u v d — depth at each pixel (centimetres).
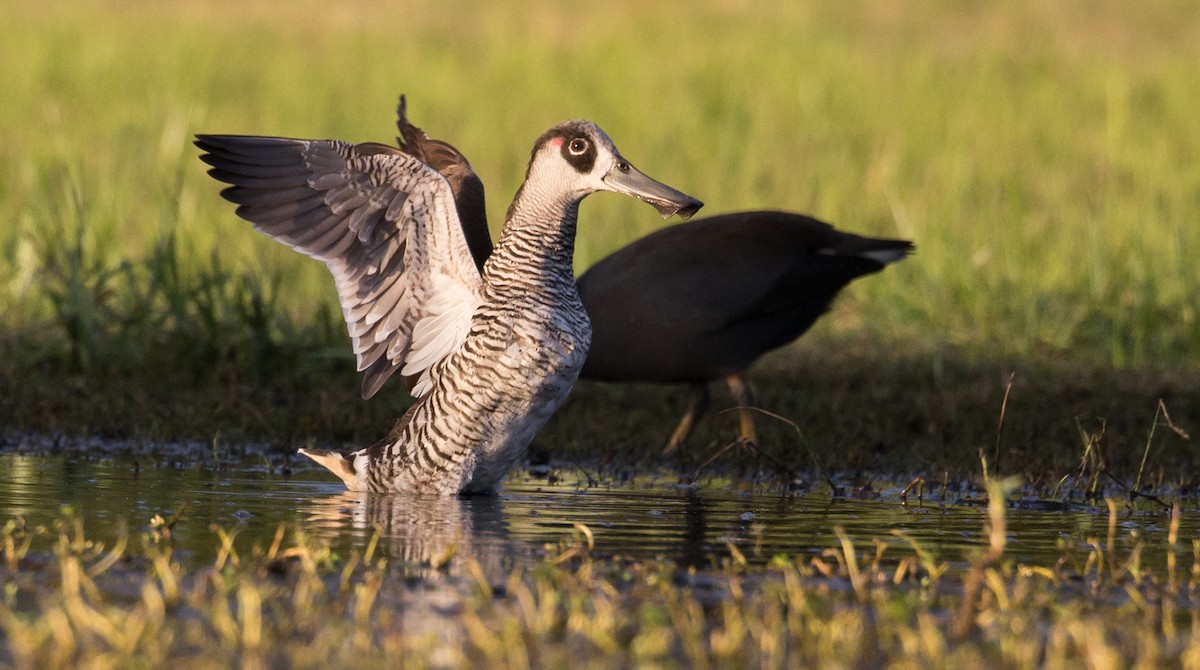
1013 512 982
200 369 1435
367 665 595
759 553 812
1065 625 658
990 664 618
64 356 1435
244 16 3350
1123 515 980
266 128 2473
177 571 731
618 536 853
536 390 967
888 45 3272
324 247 966
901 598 651
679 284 1211
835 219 2066
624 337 1218
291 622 650
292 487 1009
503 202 2133
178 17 3259
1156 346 1669
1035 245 1959
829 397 1421
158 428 1227
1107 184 2245
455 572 751
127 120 2386
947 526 916
